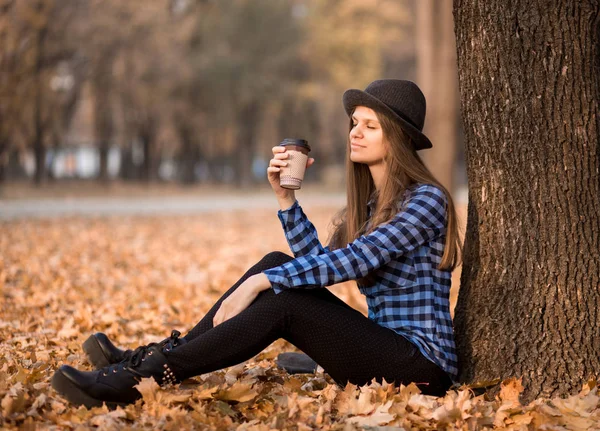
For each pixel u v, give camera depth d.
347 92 3.80
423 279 3.66
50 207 25.45
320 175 64.94
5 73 27.08
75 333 5.60
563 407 3.49
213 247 14.33
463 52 3.93
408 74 55.34
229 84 45.38
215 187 54.59
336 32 49.94
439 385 3.66
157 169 53.16
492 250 3.87
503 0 3.78
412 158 3.75
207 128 47.56
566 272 3.73
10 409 3.39
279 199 3.89
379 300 3.71
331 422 3.45
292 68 49.50
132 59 35.69
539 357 3.74
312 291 3.64
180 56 40.41
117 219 21.02
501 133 3.82
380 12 51.03
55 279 8.96
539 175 3.77
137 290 8.48
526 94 3.78
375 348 3.53
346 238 4.11
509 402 3.55
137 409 3.41
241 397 3.57
